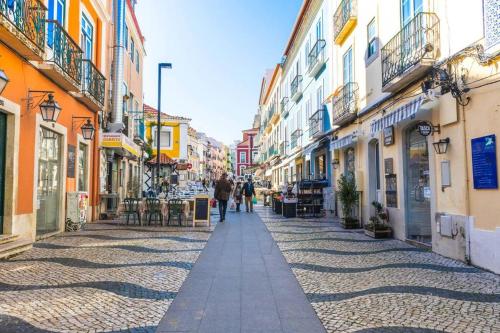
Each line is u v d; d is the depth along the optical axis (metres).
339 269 6.95
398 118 8.85
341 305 4.96
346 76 15.12
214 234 11.34
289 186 18.45
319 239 10.38
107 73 16.39
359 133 13.02
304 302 5.08
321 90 19.17
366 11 12.67
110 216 15.29
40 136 10.00
